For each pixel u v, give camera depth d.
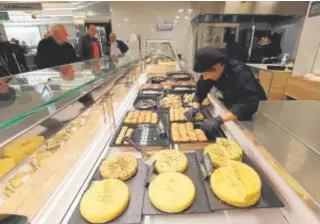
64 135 0.96
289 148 0.83
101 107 1.08
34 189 0.66
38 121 0.47
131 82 1.94
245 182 0.64
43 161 0.78
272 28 4.59
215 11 4.17
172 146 0.93
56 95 0.60
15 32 5.88
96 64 1.30
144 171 0.75
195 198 0.62
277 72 3.40
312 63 2.87
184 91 1.86
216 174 0.69
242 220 0.57
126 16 5.27
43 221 0.55
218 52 1.08
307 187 0.61
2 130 0.38
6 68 2.60
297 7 4.01
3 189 0.63
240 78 1.05
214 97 1.45
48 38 2.38
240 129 0.96
